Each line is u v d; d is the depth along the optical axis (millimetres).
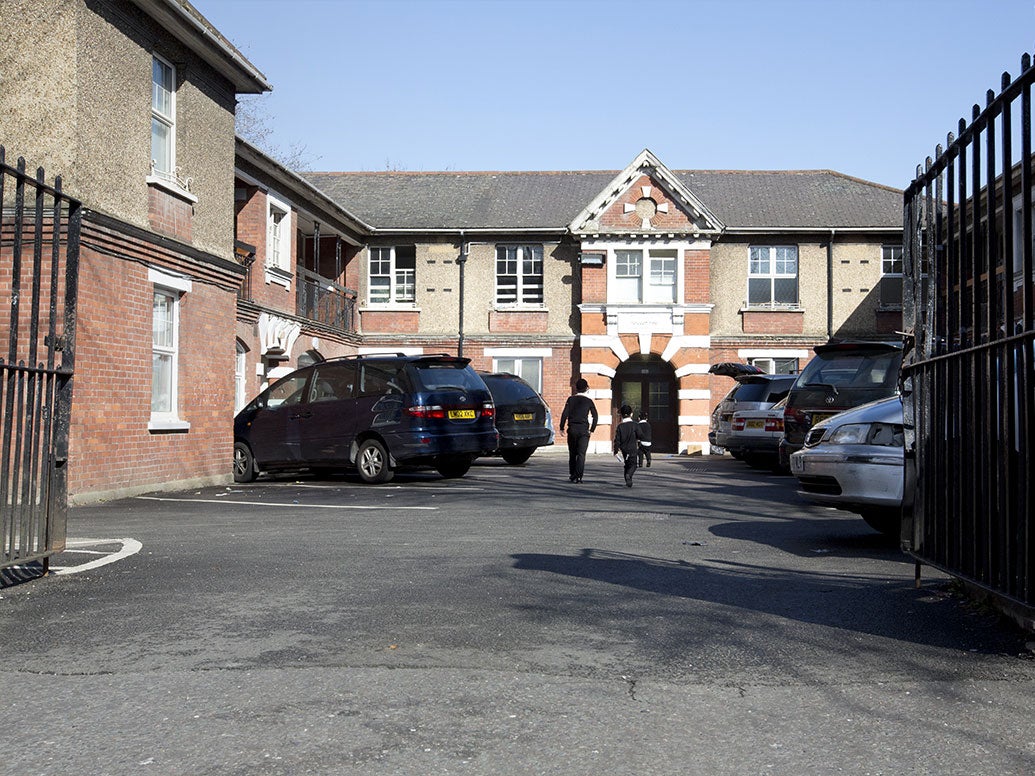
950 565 5727
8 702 3855
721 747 3383
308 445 16062
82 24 11922
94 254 12227
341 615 5363
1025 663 4469
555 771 3164
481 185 33750
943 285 5965
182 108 14672
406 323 30781
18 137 11883
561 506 11852
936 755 3316
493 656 4523
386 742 3404
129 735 3477
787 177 34094
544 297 30656
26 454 6320
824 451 8422
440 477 17203
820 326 30234
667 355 29812
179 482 14469
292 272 24375
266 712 3713
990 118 5051
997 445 5082
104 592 6012
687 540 8742
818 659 4531
